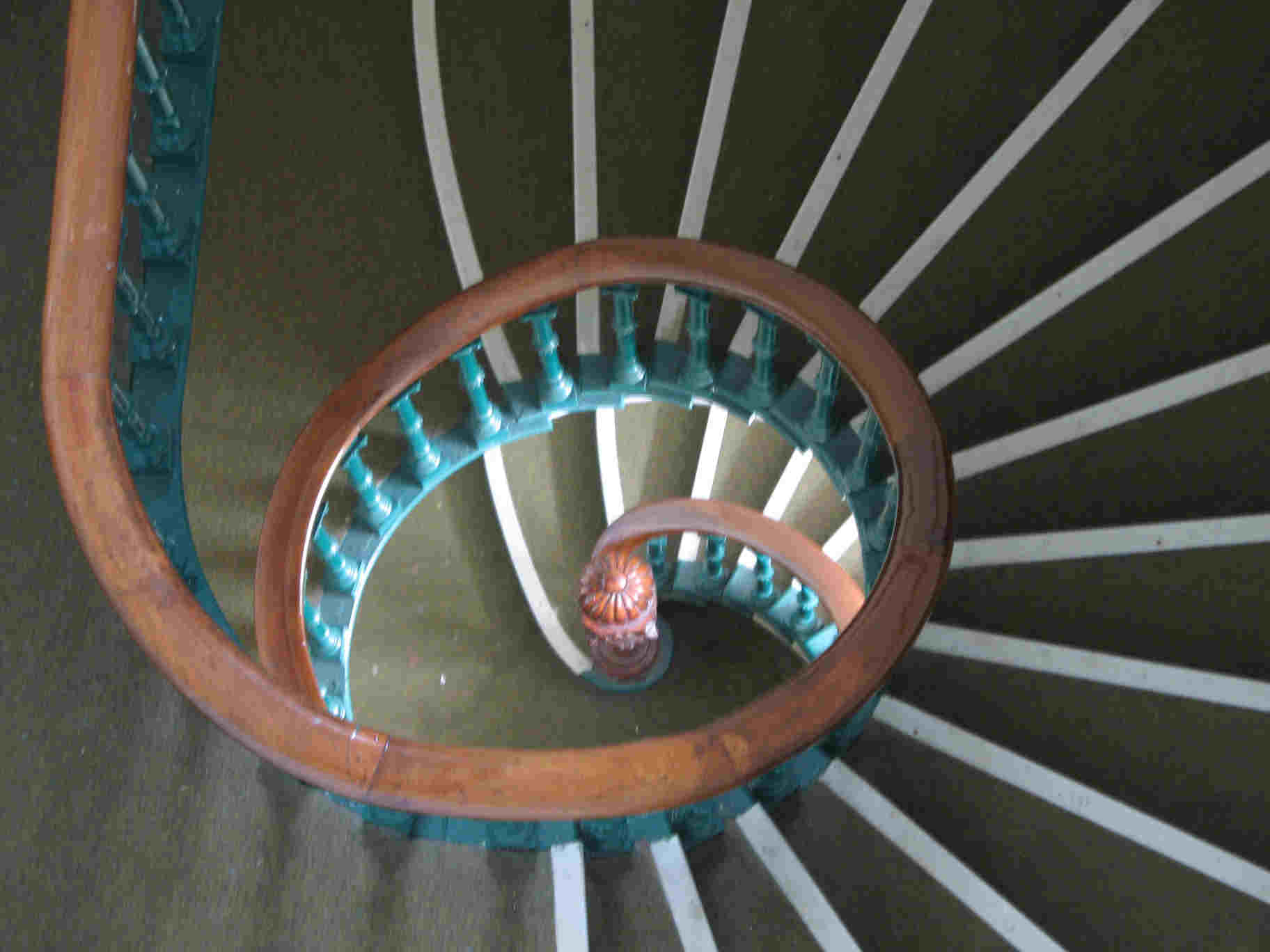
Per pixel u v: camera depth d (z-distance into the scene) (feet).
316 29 13.89
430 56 13.97
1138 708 9.78
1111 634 10.22
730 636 20.88
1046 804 9.53
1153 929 8.80
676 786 7.44
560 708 19.02
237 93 13.17
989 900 9.00
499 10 14.46
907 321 11.97
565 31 14.42
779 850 9.37
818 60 13.01
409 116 13.94
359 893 7.92
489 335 14.52
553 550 19.10
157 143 10.71
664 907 8.75
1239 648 9.74
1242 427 10.30
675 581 19.44
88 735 7.95
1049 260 11.64
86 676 8.13
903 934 9.21
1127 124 11.44
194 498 11.89
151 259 10.34
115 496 7.25
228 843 7.79
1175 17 11.41
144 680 8.14
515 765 7.35
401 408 12.97
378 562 17.33
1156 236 10.76
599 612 16.92
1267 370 10.16
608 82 13.66
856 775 9.85
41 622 8.31
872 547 12.23
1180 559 10.13
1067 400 11.23
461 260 13.66
